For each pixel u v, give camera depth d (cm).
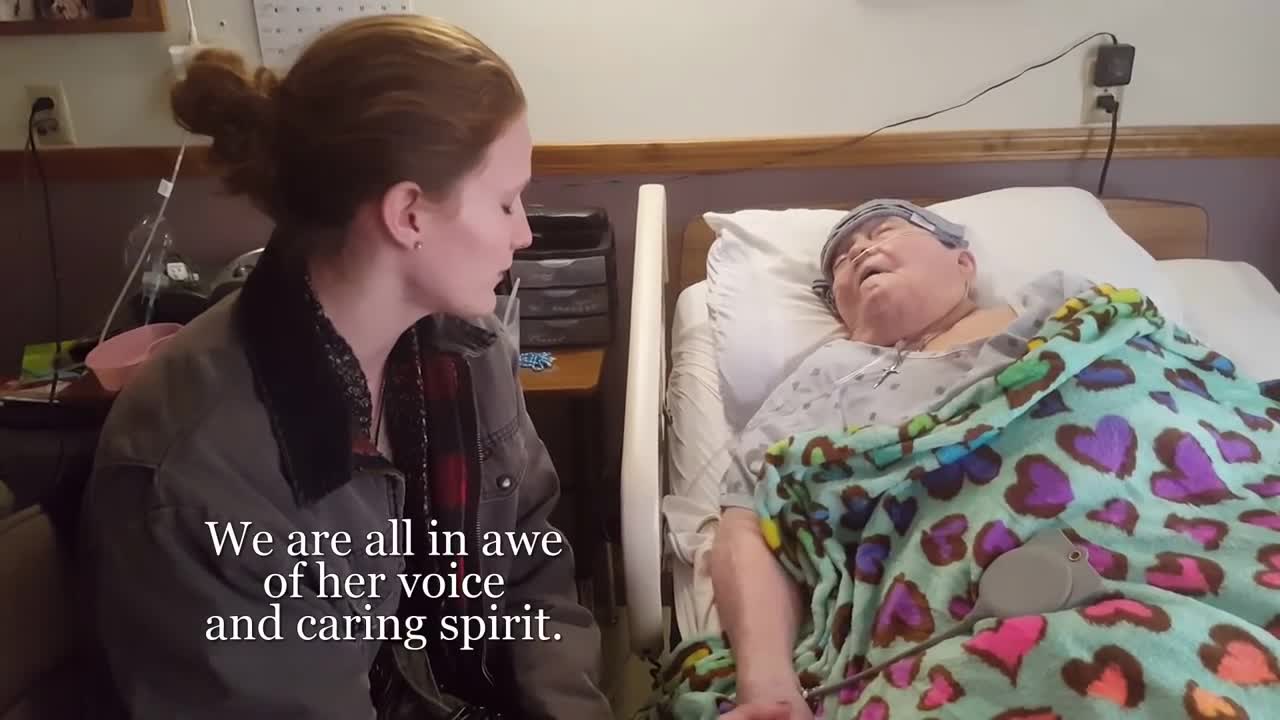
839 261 139
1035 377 101
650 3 168
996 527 93
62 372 160
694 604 109
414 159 73
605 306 159
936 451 99
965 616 89
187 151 179
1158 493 96
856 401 115
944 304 128
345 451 82
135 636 77
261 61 171
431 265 80
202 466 76
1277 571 85
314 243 80
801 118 174
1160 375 106
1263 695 74
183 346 81
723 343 143
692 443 135
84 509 79
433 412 101
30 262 188
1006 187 179
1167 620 79
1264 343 144
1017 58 170
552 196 181
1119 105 173
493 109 76
